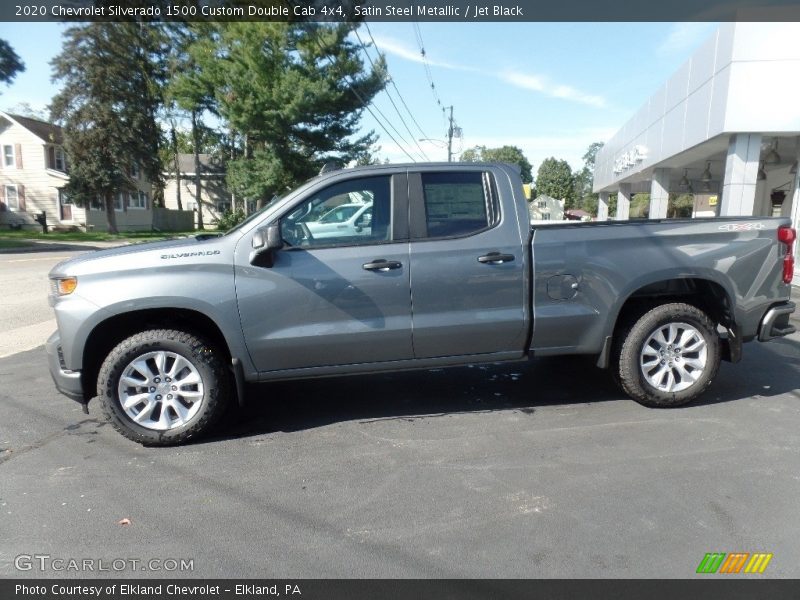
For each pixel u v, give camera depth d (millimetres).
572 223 4426
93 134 32812
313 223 4062
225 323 3863
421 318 4070
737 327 4441
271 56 27469
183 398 3953
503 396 4816
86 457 3775
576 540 2713
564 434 3965
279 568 2568
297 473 3486
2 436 4156
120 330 4047
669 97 16781
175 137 50188
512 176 4246
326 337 3979
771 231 4449
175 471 3549
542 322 4203
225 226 35812
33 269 15586
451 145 34344
